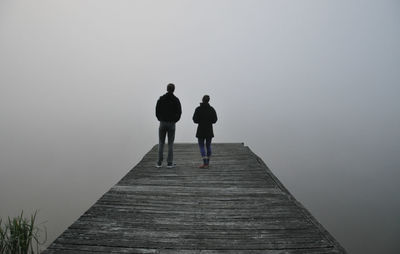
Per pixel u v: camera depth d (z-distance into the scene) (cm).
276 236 266
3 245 423
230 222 302
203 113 573
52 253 229
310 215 322
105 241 253
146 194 408
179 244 248
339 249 239
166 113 544
